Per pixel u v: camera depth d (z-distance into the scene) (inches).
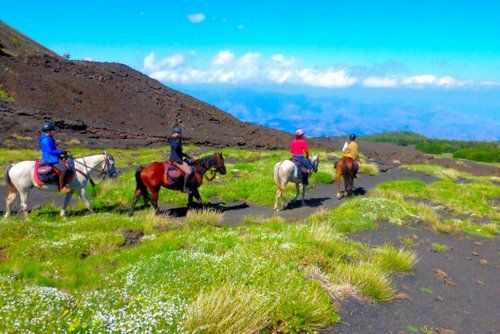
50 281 331.6
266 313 251.9
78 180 589.0
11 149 1423.5
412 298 346.3
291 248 374.0
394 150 3400.6
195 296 266.5
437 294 363.9
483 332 304.8
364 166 1266.0
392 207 653.3
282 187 701.9
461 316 326.3
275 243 386.0
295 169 707.4
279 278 303.7
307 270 339.0
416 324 300.5
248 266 319.0
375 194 855.7
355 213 619.5
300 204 769.6
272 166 1182.3
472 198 892.6
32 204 690.2
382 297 328.8
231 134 2667.3
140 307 242.5
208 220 561.3
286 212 693.9
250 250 365.1
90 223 508.1
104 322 216.5
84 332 208.8
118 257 392.5
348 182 839.1
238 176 1053.2
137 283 291.0
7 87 2138.3
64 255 403.9
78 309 235.6
